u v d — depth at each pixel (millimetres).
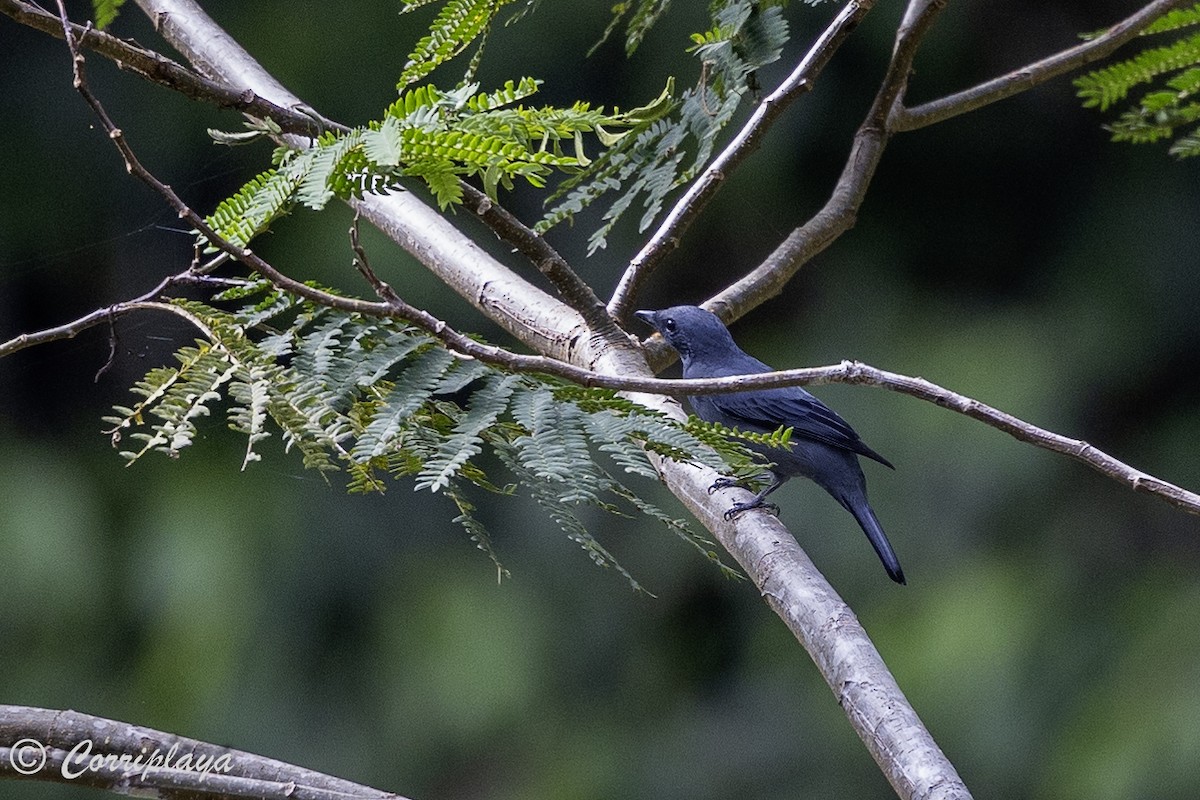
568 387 4141
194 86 4363
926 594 14219
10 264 14758
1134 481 4242
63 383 15031
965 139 16031
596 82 14023
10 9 4082
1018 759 13516
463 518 4109
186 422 3752
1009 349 14906
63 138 14703
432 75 14055
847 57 14625
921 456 14477
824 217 7672
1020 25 15977
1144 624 14055
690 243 15570
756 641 14836
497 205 5141
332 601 13898
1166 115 6598
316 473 14125
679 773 14156
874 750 4480
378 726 13641
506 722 13852
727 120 5332
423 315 4051
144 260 14953
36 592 13320
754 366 9258
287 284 3967
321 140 4051
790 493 14586
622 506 13945
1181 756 12992
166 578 13539
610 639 14523
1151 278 15641
